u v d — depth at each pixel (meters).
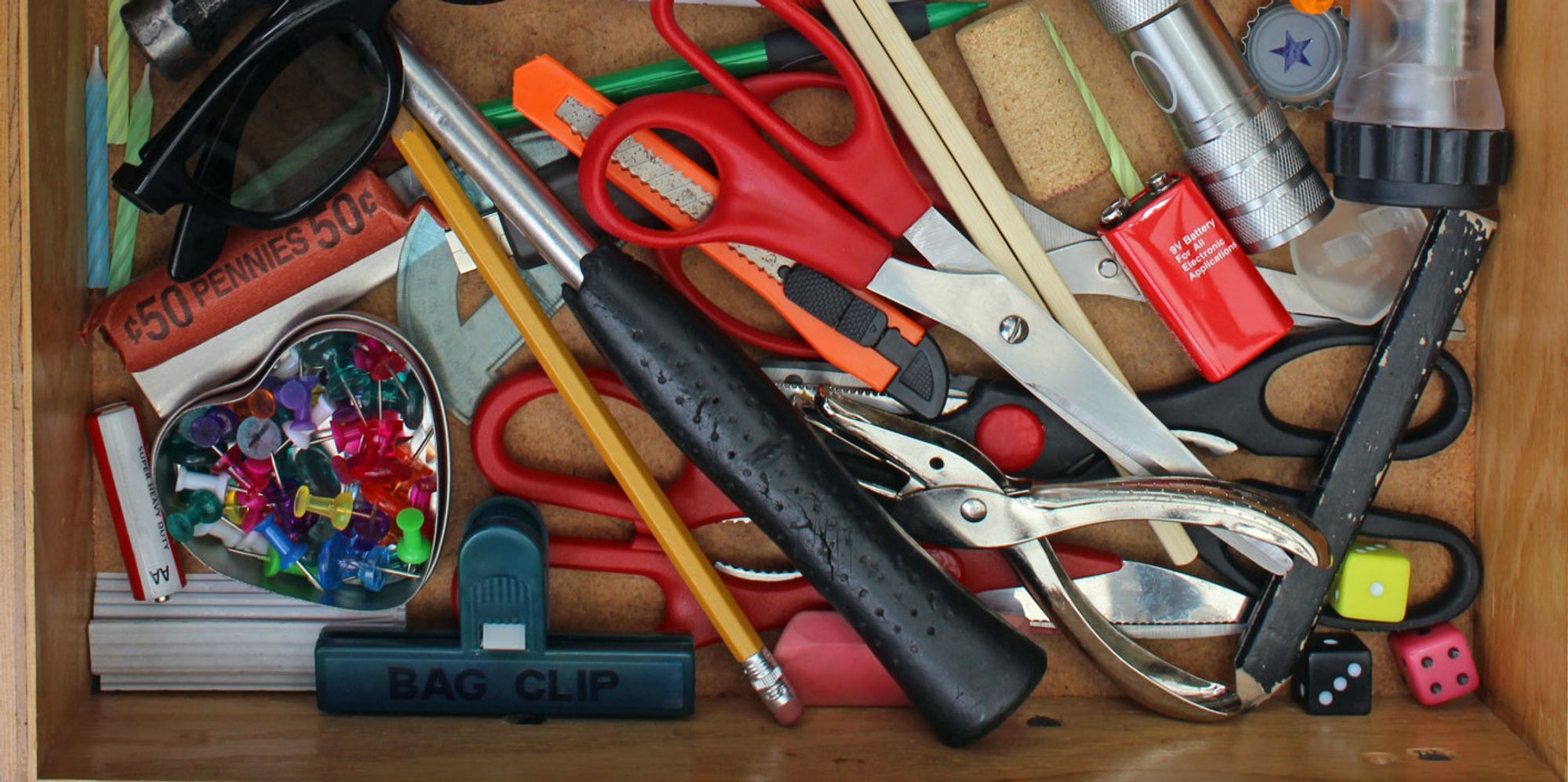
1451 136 0.75
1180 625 0.84
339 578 0.80
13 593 0.72
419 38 0.80
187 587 0.82
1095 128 0.79
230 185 0.73
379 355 0.80
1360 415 0.80
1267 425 0.82
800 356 0.82
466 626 0.78
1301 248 0.82
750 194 0.74
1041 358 0.78
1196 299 0.78
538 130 0.80
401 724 0.79
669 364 0.73
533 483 0.81
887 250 0.76
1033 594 0.79
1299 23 0.81
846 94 0.81
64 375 0.77
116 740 0.76
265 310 0.79
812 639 0.81
